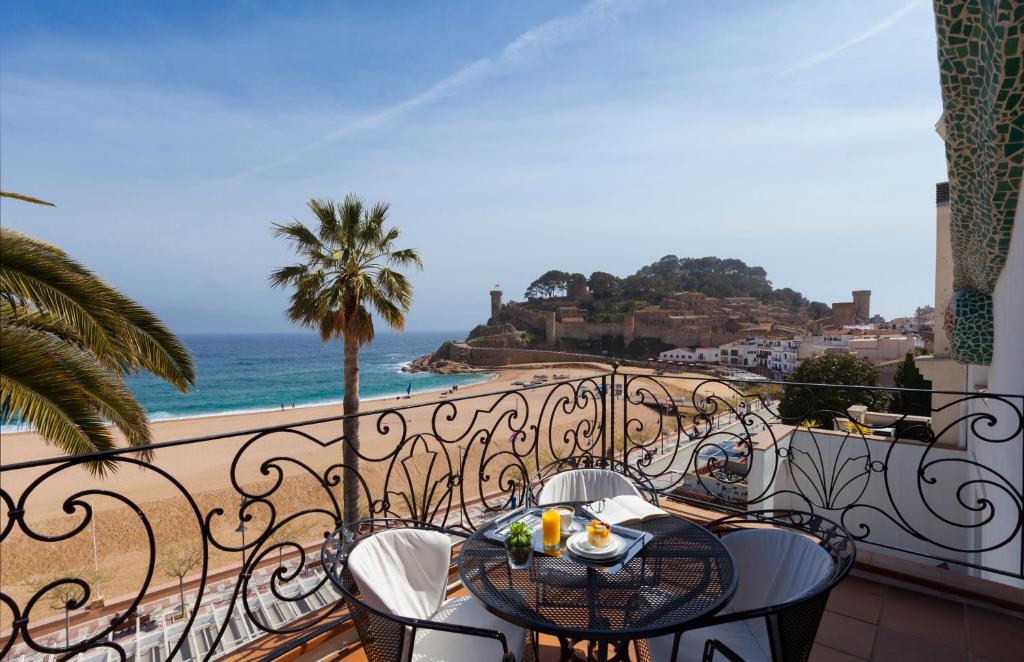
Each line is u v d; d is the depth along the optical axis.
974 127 2.69
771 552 1.82
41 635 10.83
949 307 4.30
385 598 1.57
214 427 36.53
